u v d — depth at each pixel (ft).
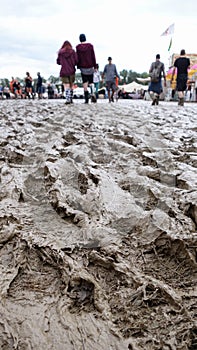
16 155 14.20
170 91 89.51
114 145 15.65
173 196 9.62
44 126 22.22
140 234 7.93
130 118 27.68
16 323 5.69
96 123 23.68
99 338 5.43
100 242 7.62
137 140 17.21
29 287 6.52
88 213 8.90
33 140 17.29
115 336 5.45
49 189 10.27
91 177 10.83
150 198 9.71
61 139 16.76
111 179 10.75
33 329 5.58
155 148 15.64
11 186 10.32
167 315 5.77
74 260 7.07
